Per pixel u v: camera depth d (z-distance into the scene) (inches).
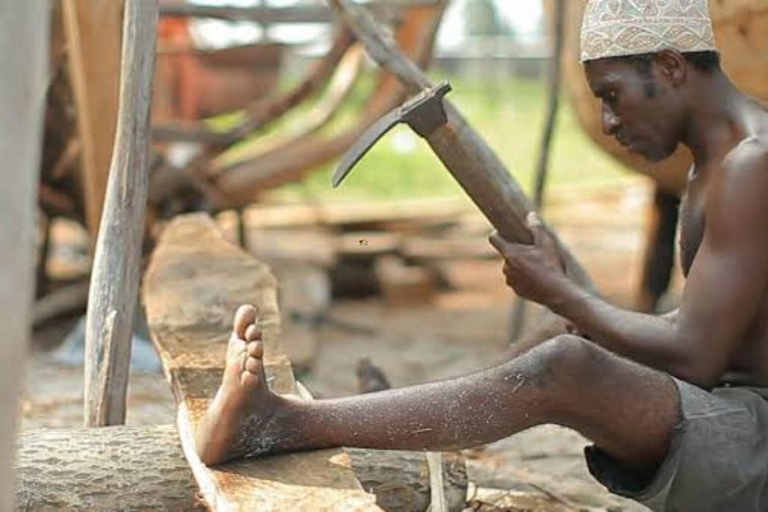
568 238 523.5
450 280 430.6
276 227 490.9
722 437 138.8
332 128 465.4
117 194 173.3
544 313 182.4
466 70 928.9
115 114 253.6
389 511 155.9
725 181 141.2
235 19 320.8
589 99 288.0
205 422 132.7
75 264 426.6
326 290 394.6
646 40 143.6
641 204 596.4
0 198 83.4
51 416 239.5
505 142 764.6
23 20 84.1
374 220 477.7
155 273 225.3
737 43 247.3
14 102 84.0
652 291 337.1
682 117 146.3
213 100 373.4
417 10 329.4
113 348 172.6
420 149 774.5
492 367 142.2
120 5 248.1
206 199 328.8
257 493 126.6
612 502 194.2
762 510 141.7
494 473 208.1
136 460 146.0
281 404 133.3
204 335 186.2
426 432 134.0
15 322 84.1
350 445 135.0
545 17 311.6
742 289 140.0
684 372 142.0
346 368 315.9
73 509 141.2
